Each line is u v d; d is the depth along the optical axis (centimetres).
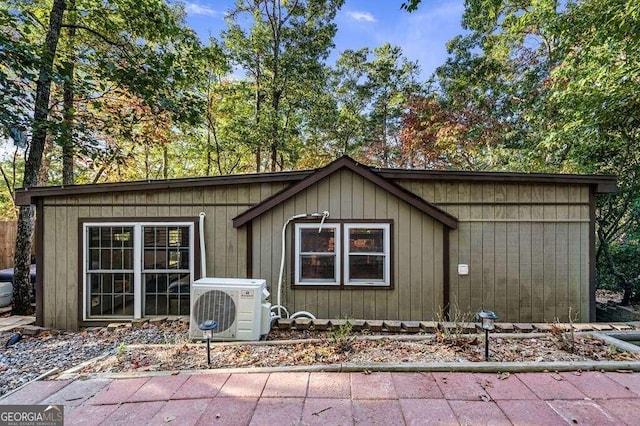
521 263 552
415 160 1591
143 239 563
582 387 268
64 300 557
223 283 405
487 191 556
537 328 427
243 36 1480
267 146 1452
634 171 694
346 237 557
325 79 1664
